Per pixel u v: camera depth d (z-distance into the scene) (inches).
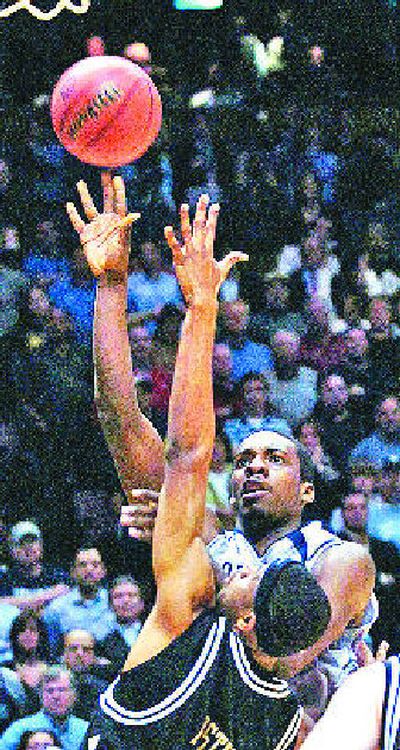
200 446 193.3
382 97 675.4
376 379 579.5
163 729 187.8
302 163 649.6
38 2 671.1
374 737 141.3
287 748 192.9
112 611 452.8
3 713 414.0
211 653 189.5
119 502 517.7
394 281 634.2
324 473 524.7
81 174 627.8
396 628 480.7
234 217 635.5
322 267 622.2
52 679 394.9
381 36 679.7
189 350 194.7
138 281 588.7
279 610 170.9
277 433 226.7
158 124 227.3
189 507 191.8
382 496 510.9
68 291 580.4
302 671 220.2
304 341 581.3
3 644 437.4
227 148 646.5
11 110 635.5
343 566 223.9
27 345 553.9
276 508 222.4
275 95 664.4
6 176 617.3
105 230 218.2
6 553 471.8
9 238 595.2
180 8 676.7
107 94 222.2
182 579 190.9
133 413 217.6
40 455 533.0
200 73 671.8
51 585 472.7
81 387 548.4
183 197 639.1
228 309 566.3
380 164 658.8
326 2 682.8
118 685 190.7
